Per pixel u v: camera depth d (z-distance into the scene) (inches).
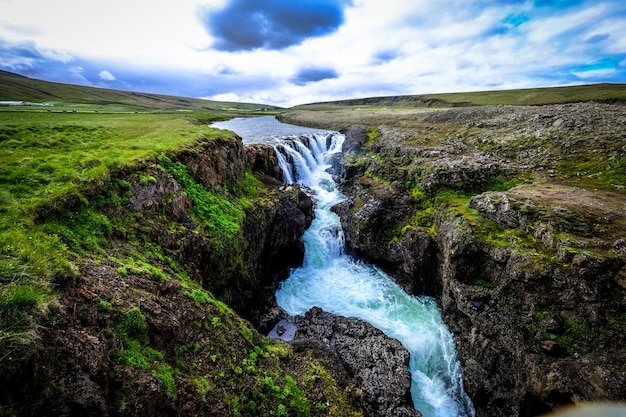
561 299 674.8
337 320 877.8
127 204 652.1
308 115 3919.8
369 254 1206.9
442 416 677.3
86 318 367.6
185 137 1080.8
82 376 315.0
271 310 924.6
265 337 665.0
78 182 590.2
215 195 974.4
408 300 1025.5
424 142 1737.2
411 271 1047.0
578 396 558.6
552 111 1768.0
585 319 638.5
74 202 549.0
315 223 1418.6
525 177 1152.2
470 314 790.5
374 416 601.0
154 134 1121.4
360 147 2053.4
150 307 457.4
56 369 301.9
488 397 688.4
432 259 1027.3
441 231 997.2
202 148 1028.5
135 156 777.6
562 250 702.5
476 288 819.4
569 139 1331.2
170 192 783.1
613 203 881.5
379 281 1135.6
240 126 3257.9
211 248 774.5
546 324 661.9
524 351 656.4
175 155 895.7
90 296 395.2
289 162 1849.2
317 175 1989.4
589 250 685.9
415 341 839.7
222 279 790.5
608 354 585.3
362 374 677.3
